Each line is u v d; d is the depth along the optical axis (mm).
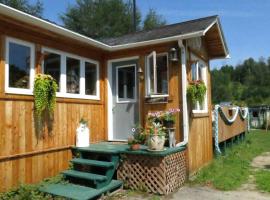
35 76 6590
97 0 29234
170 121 7434
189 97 7758
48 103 6629
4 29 6000
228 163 9398
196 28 7555
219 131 10633
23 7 26359
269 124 25578
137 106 8555
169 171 6633
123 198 6188
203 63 9578
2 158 5801
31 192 5992
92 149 7176
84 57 8195
